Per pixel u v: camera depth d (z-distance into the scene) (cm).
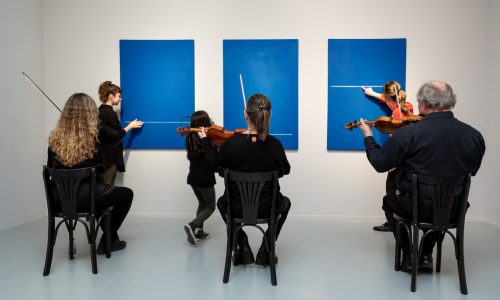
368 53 379
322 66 384
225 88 386
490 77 370
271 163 228
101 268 249
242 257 254
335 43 379
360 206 388
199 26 389
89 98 246
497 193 361
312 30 383
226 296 207
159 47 389
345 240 316
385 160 220
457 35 377
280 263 260
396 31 379
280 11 384
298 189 390
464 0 375
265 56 384
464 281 212
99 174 254
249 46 384
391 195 244
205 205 308
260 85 385
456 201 214
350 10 380
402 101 343
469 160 208
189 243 305
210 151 246
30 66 380
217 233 337
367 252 285
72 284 223
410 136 211
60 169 229
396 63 378
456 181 203
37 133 391
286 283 226
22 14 367
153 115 392
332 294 211
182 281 228
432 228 210
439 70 379
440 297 207
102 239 277
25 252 282
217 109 392
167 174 397
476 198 385
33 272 242
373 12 380
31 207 383
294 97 383
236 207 230
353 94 381
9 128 351
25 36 372
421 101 218
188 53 388
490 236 328
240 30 387
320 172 389
